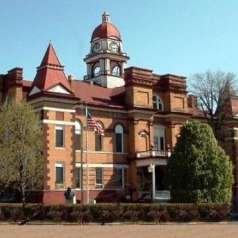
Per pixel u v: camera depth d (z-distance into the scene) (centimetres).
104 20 8769
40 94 6097
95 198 6525
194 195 4831
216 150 5050
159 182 6956
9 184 5569
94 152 6625
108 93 7288
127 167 6931
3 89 6631
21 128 5288
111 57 8481
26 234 3017
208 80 7725
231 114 7956
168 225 3831
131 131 7019
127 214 3988
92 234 3017
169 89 7456
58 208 3938
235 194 7775
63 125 6222
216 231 3256
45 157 5975
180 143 5116
